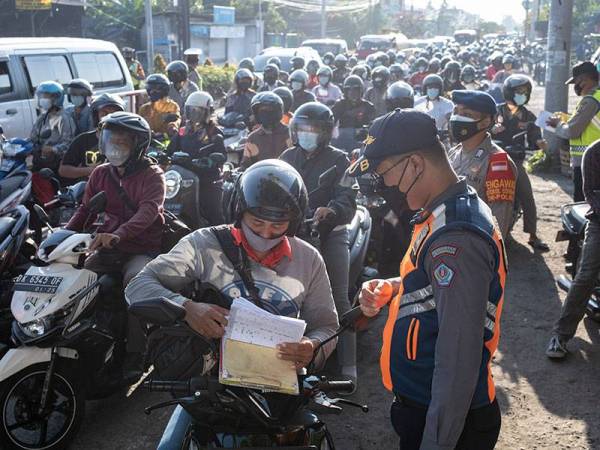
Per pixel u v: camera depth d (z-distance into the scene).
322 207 4.66
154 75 9.12
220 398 2.44
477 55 43.00
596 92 7.18
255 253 2.71
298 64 17.66
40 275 3.96
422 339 2.38
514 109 7.73
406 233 6.83
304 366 2.53
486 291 2.22
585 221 5.71
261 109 6.14
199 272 2.73
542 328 5.75
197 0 48.59
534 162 12.20
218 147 6.66
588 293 5.02
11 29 32.66
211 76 27.03
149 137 4.52
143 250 4.56
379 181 2.47
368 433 4.27
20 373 3.82
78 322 3.93
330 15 81.38
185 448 2.62
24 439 3.91
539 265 7.29
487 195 5.31
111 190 4.59
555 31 12.23
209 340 2.50
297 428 2.55
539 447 4.09
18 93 10.51
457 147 5.64
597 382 4.82
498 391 4.73
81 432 4.23
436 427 2.18
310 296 2.82
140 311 2.47
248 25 49.28
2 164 5.26
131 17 39.12
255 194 2.56
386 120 2.39
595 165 4.86
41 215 4.62
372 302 2.62
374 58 18.73
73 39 11.83
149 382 2.53
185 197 6.04
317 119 4.70
